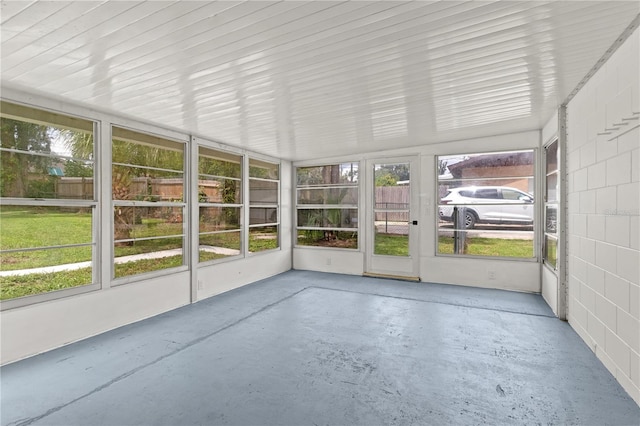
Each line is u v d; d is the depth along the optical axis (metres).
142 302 4.11
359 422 2.11
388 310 4.40
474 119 4.27
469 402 2.32
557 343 3.30
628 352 2.41
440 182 5.95
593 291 3.06
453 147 5.68
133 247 4.17
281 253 6.98
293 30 2.08
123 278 3.92
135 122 4.11
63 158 3.44
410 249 6.20
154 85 2.97
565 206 3.87
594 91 2.92
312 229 7.25
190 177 4.85
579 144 3.37
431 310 4.38
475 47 2.35
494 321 3.95
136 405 2.30
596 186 2.96
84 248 3.66
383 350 3.17
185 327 3.81
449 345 3.27
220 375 2.71
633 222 2.33
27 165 3.18
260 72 2.72
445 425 2.07
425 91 3.20
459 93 3.27
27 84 2.93
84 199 3.60
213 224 5.39
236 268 5.70
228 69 2.65
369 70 2.70
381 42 2.25
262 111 3.78
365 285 5.79
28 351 3.05
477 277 5.59
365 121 4.25
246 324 3.90
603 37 2.27
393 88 3.11
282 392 2.46
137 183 4.20
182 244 4.80
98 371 2.78
